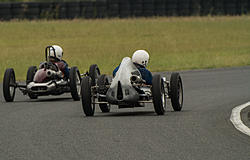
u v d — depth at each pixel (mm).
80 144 30625
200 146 29656
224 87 67062
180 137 32312
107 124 37625
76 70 56188
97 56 126938
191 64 108438
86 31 186000
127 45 154000
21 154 28266
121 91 41281
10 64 108750
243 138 31766
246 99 53656
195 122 38062
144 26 195625
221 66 105562
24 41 165750
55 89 54875
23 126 37688
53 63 56969
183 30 189250
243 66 103000
